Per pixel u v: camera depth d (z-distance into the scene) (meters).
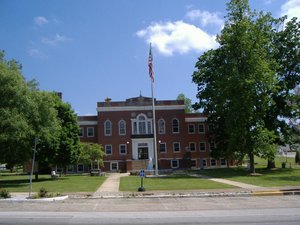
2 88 35.53
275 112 56.31
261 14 49.03
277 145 55.28
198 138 74.38
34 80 40.22
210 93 56.44
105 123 70.94
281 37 55.97
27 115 36.72
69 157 47.25
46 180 42.91
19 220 15.25
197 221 14.52
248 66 46.88
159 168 70.06
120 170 68.44
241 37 46.78
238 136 45.66
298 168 55.47
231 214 16.53
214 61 55.72
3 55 38.53
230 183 32.38
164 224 13.91
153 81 47.38
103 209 19.23
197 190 26.83
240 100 46.09
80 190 28.56
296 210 17.66
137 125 71.12
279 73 55.16
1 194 23.95
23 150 37.31
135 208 19.47
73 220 15.23
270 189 26.39
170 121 71.75
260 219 14.77
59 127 41.97
